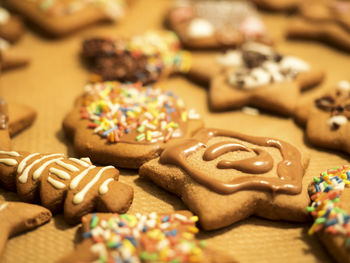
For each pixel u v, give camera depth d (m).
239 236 0.22
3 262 0.20
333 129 0.25
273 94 0.28
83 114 0.26
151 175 0.23
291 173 0.22
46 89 0.30
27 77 0.31
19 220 0.21
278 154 0.23
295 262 0.21
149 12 0.38
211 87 0.29
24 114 0.27
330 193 0.22
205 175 0.22
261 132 0.27
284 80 0.29
